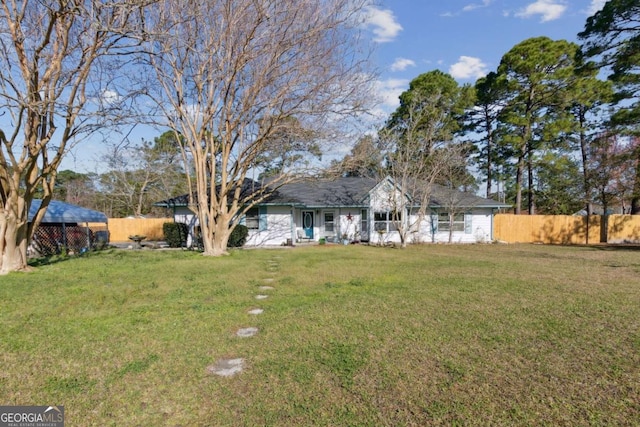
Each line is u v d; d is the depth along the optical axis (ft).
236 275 28.19
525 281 25.22
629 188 65.87
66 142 31.32
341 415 8.55
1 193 29.04
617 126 61.77
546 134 76.43
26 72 27.58
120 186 102.47
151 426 8.21
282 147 45.14
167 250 51.80
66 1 25.02
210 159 44.14
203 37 38.06
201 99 40.73
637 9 54.49
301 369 11.00
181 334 14.24
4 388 9.91
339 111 39.99
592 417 8.36
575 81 71.82
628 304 18.58
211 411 8.79
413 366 11.14
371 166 63.10
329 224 68.95
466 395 9.41
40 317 16.60
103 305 18.78
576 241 72.69
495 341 13.21
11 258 29.86
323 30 36.68
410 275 27.99
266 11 34.58
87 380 10.39
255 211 60.03
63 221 50.37
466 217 67.00
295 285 24.25
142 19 30.78
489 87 81.97
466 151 68.33
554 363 11.31
